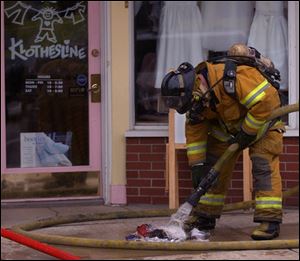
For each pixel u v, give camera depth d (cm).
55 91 1578
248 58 1193
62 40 1577
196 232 1228
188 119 1226
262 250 1135
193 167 1234
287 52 1573
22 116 1563
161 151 1553
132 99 1577
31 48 1566
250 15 1611
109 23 1555
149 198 1562
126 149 1562
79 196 1581
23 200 1555
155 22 1614
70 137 1585
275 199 1205
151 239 1191
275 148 1212
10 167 1556
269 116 1148
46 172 1566
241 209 1417
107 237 1264
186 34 1616
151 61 1611
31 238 1180
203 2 1616
